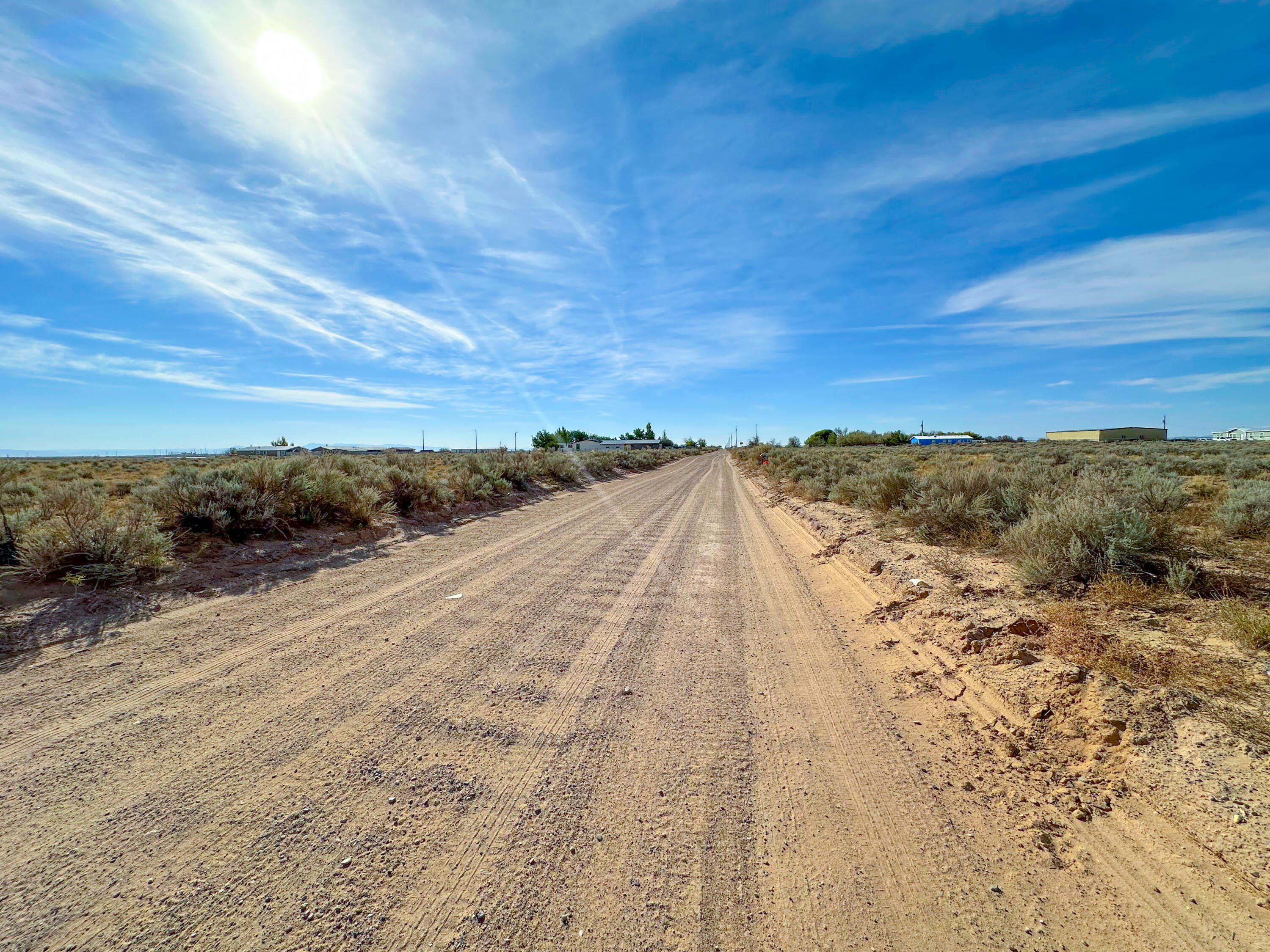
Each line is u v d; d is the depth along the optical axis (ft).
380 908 7.16
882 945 6.79
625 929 6.96
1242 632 12.55
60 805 8.90
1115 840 8.28
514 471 63.26
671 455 259.80
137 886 7.37
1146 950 6.58
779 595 22.85
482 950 6.60
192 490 24.48
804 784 10.05
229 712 12.11
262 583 22.13
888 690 13.91
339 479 33.37
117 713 11.89
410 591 21.98
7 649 14.55
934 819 9.07
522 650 16.24
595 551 31.01
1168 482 23.04
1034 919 7.13
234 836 8.34
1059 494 24.47
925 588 19.63
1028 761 10.30
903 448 134.10
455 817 8.95
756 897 7.50
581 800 9.49
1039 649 13.58
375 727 11.67
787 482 65.82
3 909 6.93
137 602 18.43
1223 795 8.32
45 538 18.42
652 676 14.73
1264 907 6.84
